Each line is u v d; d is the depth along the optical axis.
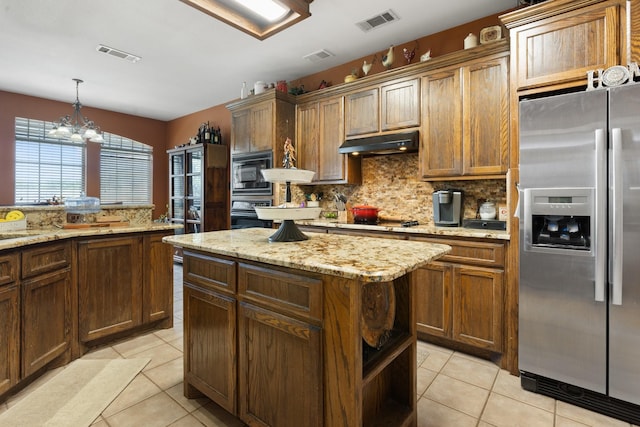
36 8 2.75
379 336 1.52
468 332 2.40
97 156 5.71
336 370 1.23
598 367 1.80
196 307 1.82
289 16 2.34
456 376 2.18
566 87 1.98
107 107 5.62
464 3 2.71
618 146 1.69
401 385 1.65
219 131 5.32
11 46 3.41
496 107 2.58
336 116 3.62
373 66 3.62
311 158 3.87
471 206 3.06
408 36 3.24
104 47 3.44
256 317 1.48
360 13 2.84
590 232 1.80
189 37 3.24
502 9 2.79
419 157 3.00
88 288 2.42
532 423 1.72
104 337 2.54
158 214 6.42
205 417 1.76
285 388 1.38
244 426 1.68
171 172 5.52
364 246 1.63
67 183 5.41
